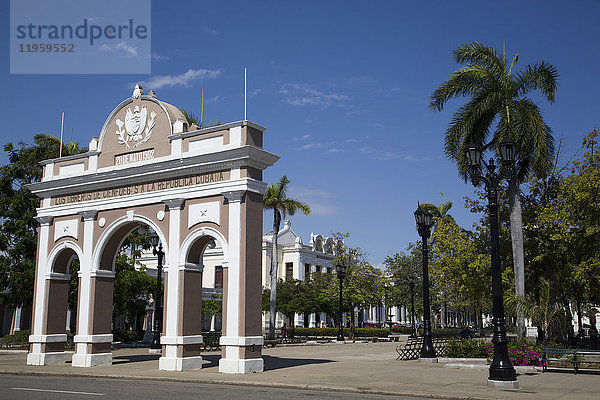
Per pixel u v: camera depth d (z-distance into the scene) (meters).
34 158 34.97
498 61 25.31
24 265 33.56
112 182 22.20
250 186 19.14
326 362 22.75
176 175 20.69
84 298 22.09
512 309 23.36
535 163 24.20
